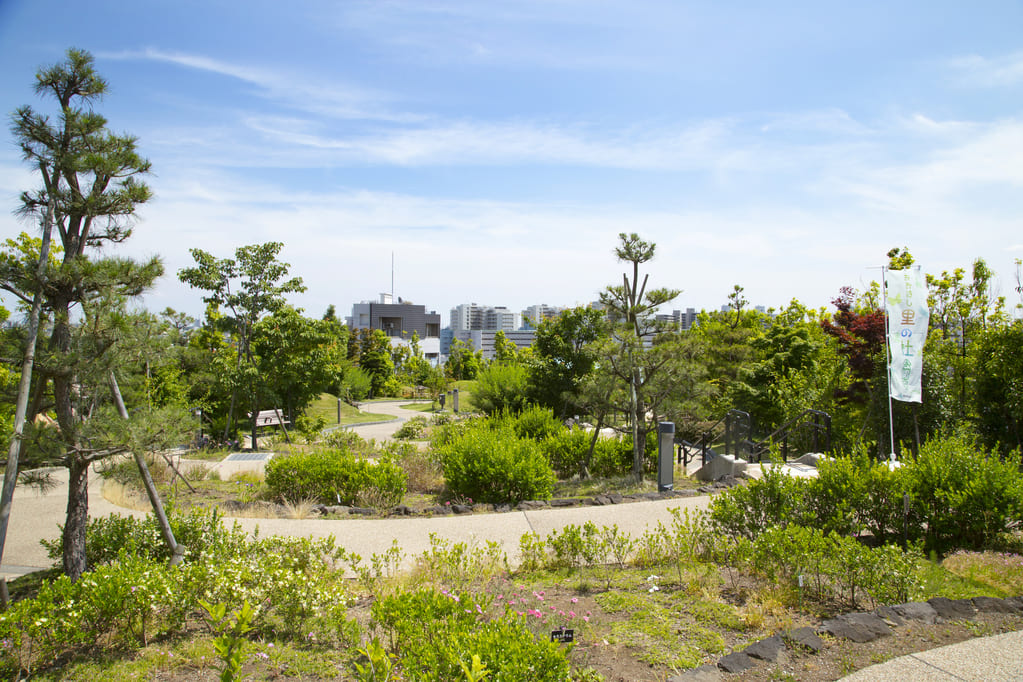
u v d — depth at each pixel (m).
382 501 9.41
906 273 10.32
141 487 5.98
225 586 4.33
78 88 5.16
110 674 3.62
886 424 12.21
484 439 10.54
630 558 5.99
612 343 11.80
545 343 23.38
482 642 3.11
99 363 4.85
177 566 4.73
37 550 6.91
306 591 4.34
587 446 13.31
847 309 16.34
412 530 7.37
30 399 5.75
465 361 58.22
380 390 51.09
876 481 6.45
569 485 11.80
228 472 12.99
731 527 6.39
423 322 124.94
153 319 5.17
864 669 3.50
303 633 4.18
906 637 3.91
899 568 4.62
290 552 5.41
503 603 4.61
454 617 3.75
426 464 12.18
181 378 17.62
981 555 5.60
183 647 3.98
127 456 5.52
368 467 9.82
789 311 22.34
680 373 11.63
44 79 5.00
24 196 4.85
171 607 4.27
